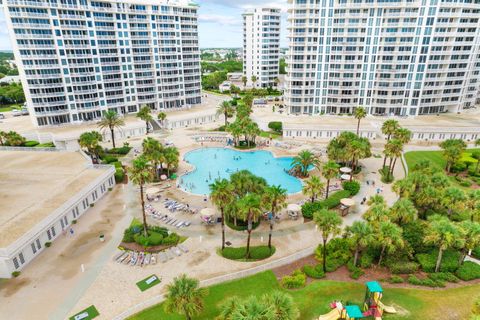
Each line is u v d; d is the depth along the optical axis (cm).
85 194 5834
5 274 4072
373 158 8538
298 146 9519
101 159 8300
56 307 3622
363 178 7306
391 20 10750
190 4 13412
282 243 4916
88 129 10250
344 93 11938
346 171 7181
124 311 3525
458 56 11231
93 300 3734
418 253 4428
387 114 11838
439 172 5891
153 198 6309
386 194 6500
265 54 18638
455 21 10694
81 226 5353
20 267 4234
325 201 5888
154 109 13150
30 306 3631
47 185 6078
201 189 6869
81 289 3906
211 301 3722
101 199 6359
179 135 10731
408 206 4581
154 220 5556
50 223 4809
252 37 18788
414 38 10781
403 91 11450
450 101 12000
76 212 5569
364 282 4038
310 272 4159
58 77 10288
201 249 4747
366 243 3909
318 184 5375
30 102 10094
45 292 3850
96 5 10669
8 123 11169
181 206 5962
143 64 12256
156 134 10825
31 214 4950
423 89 11375
